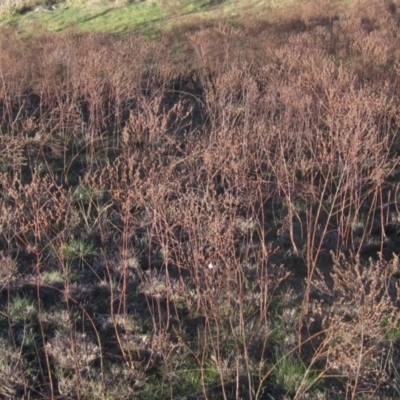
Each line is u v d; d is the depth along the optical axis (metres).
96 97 7.39
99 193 5.76
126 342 4.01
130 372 3.75
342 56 10.33
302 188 5.96
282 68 8.18
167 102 9.11
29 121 7.19
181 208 4.70
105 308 4.39
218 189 5.95
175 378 3.74
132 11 18.12
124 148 6.52
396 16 13.41
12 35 14.54
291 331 4.11
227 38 11.81
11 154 6.63
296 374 3.71
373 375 3.69
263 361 3.82
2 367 3.74
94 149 7.19
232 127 6.48
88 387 3.64
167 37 13.40
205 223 4.64
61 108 7.42
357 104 6.16
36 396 3.64
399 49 9.99
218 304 4.12
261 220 5.59
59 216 4.57
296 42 10.30
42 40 12.71
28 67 9.77
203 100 9.12
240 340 3.97
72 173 6.64
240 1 17.89
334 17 14.15
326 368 3.55
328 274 4.82
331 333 3.52
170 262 4.87
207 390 3.67
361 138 5.86
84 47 10.87
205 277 4.17
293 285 4.67
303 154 6.32
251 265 4.85
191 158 5.89
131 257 4.93
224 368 3.77
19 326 4.16
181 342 3.83
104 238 5.21
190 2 18.25
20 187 4.88
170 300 4.40
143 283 4.57
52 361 3.88
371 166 6.05
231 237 4.18
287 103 6.84
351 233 5.16
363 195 5.68
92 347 3.91
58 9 19.34
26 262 4.88
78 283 4.66
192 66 10.33
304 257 5.03
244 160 5.61
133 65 9.37
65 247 4.97
